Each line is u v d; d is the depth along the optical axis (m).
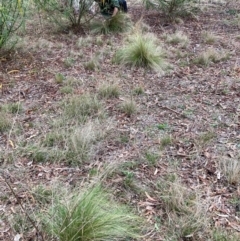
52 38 6.21
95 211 2.30
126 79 4.70
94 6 7.02
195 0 8.08
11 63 5.16
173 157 3.15
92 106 3.85
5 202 2.63
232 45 6.03
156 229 2.40
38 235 2.33
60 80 4.58
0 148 3.22
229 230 2.40
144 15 7.72
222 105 4.07
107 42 6.00
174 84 4.61
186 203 2.59
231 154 3.17
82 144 3.21
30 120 3.69
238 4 8.73
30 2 5.52
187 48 5.88
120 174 2.92
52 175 2.92
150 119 3.77
